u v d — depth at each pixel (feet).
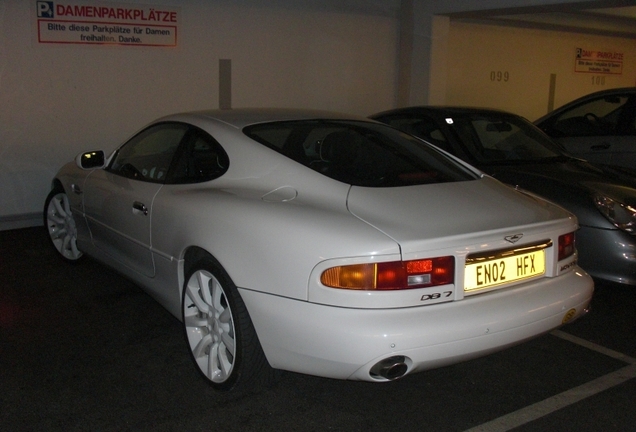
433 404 11.05
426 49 30.53
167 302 12.73
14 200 22.22
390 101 32.07
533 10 27.48
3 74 21.42
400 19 31.48
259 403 10.93
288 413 10.63
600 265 14.76
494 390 11.59
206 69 25.79
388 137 12.91
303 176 10.93
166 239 12.21
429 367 9.25
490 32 37.73
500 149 18.15
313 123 12.80
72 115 22.90
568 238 10.97
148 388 11.34
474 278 9.59
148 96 24.47
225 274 10.60
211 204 11.09
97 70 23.16
